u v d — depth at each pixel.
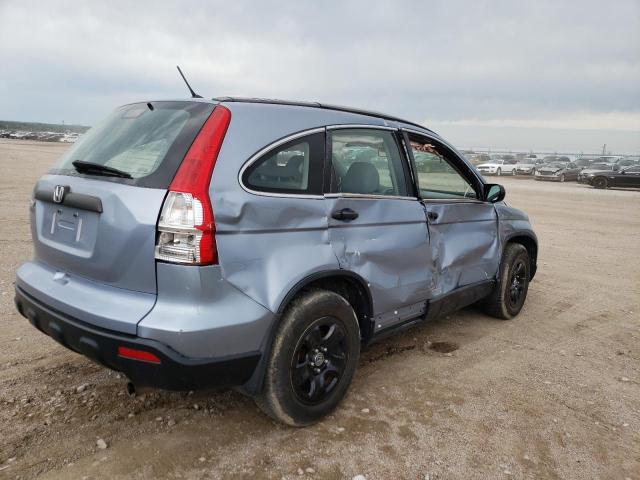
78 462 2.68
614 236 11.41
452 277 4.18
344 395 3.26
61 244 2.92
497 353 4.41
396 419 3.25
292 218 2.84
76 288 2.74
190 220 2.44
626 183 28.11
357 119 3.43
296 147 2.96
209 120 2.67
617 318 5.52
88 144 3.12
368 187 3.41
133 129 2.94
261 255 2.68
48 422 3.01
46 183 3.09
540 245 9.84
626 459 2.96
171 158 2.57
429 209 3.88
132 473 2.62
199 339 2.45
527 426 3.25
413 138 3.90
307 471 2.71
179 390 2.56
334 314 3.06
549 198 20.98
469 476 2.74
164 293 2.48
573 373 4.08
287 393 2.86
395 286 3.52
